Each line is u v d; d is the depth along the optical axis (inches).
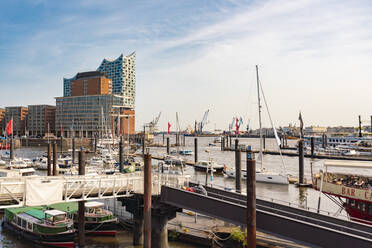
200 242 1353.3
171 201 1268.5
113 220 1504.7
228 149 7288.4
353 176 1521.9
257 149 6732.3
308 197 2399.1
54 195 1142.3
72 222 1433.3
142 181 1368.1
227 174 3422.7
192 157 5718.5
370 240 789.9
